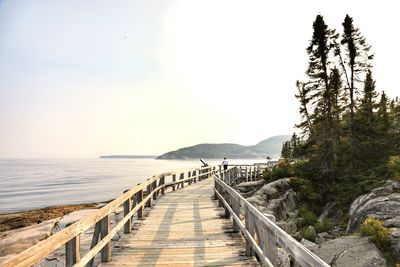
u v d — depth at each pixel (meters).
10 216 18.91
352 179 25.45
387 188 17.88
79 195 45.91
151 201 14.09
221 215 11.97
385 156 27.17
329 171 26.97
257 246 5.69
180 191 20.52
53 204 36.28
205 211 12.88
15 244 10.52
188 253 7.13
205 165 34.66
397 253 11.23
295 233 19.44
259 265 6.31
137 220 11.00
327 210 23.14
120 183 73.44
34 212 19.97
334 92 30.83
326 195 25.30
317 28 29.83
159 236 8.71
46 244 3.28
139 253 7.14
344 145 29.98
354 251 11.92
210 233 9.08
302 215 22.14
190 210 13.12
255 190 27.50
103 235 6.23
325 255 12.45
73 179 90.94
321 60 29.55
